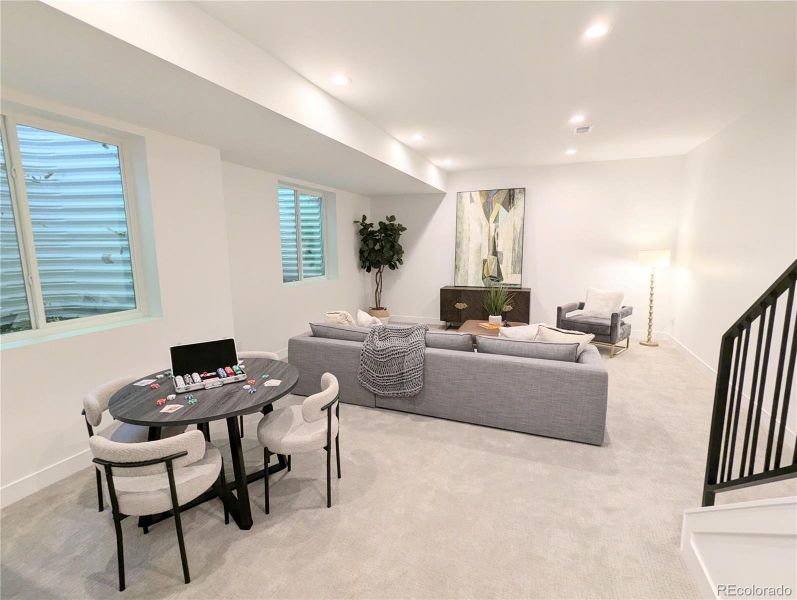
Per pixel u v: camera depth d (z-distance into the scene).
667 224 5.55
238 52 2.22
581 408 2.71
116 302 2.95
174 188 3.11
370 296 7.38
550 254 6.23
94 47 1.69
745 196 3.53
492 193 6.40
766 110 3.21
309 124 2.87
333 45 2.36
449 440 2.82
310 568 1.71
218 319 3.57
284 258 5.31
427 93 3.11
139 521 1.96
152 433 2.08
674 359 4.80
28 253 2.40
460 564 1.72
